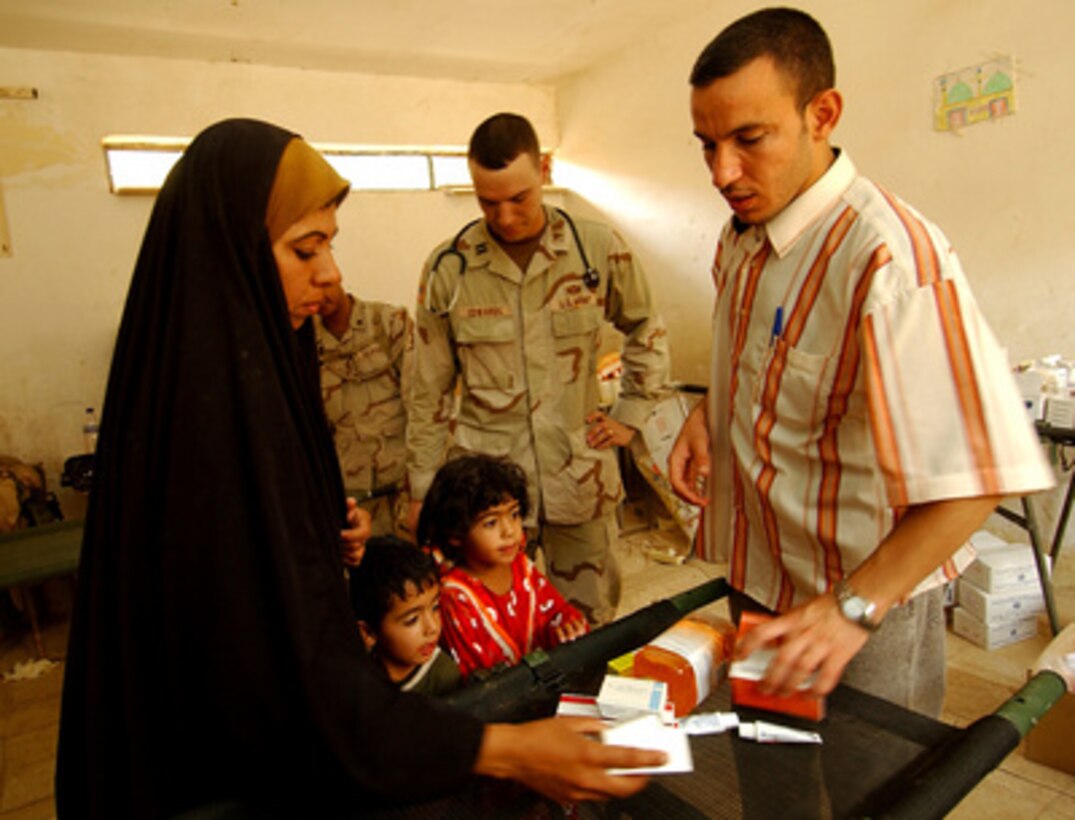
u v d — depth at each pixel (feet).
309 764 1.99
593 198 14.56
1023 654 7.37
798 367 2.87
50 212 10.44
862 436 2.76
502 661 4.44
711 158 2.83
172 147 11.22
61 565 6.91
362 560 4.01
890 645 2.97
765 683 2.26
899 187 9.30
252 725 1.98
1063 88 7.64
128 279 11.03
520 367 5.73
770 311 3.01
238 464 2.01
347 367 7.52
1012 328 8.49
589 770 1.91
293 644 1.93
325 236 2.36
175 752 2.06
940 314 2.33
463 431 6.03
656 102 12.67
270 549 1.97
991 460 2.19
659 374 6.08
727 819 2.17
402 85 13.08
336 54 11.50
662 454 11.05
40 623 10.32
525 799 2.34
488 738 1.92
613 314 6.10
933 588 3.01
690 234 12.66
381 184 13.23
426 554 4.11
